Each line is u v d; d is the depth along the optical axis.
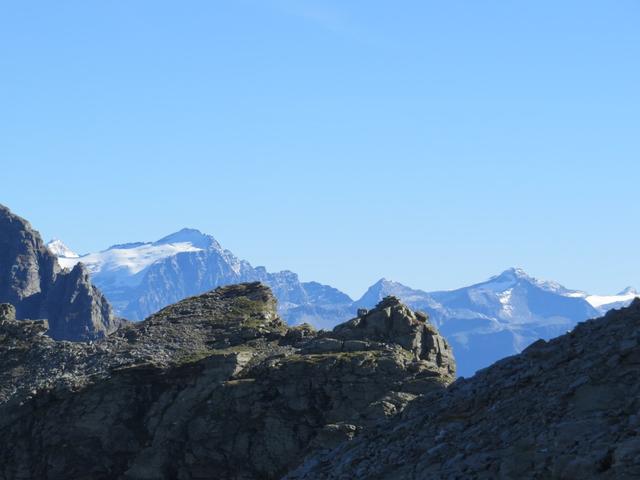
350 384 121.94
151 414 127.75
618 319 58.62
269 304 158.12
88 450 125.81
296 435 119.12
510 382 57.00
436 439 53.66
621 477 39.94
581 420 46.41
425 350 133.88
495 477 45.31
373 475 53.91
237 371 128.50
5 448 128.00
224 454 120.44
